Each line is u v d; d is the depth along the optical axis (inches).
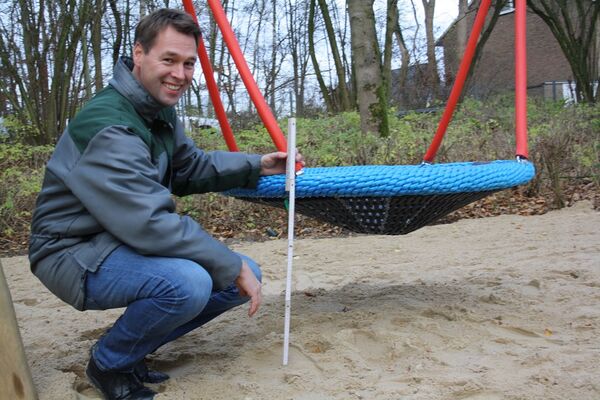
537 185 302.0
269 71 842.8
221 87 695.1
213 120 550.9
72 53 505.4
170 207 87.4
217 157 108.5
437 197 108.4
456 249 207.9
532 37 1077.8
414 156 321.4
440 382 94.1
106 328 135.9
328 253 214.8
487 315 127.0
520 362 101.1
